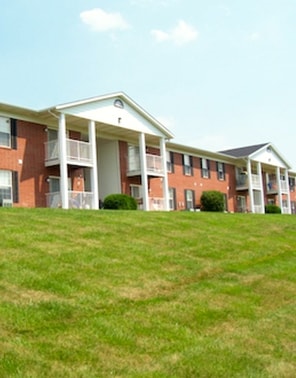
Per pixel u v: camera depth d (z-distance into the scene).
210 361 6.16
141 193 30.25
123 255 11.49
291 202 52.06
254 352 6.56
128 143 30.08
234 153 42.94
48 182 23.91
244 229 18.36
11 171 22.28
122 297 8.53
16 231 12.49
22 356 5.87
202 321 7.70
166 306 8.27
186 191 35.06
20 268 9.35
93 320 7.27
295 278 11.23
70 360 5.93
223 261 12.43
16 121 22.94
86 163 24.66
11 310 7.23
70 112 23.92
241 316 8.09
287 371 6.01
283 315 8.25
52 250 11.03
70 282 8.93
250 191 40.66
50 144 24.08
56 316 7.30
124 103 27.48
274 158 45.34
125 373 5.71
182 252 12.77
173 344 6.67
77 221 15.09
